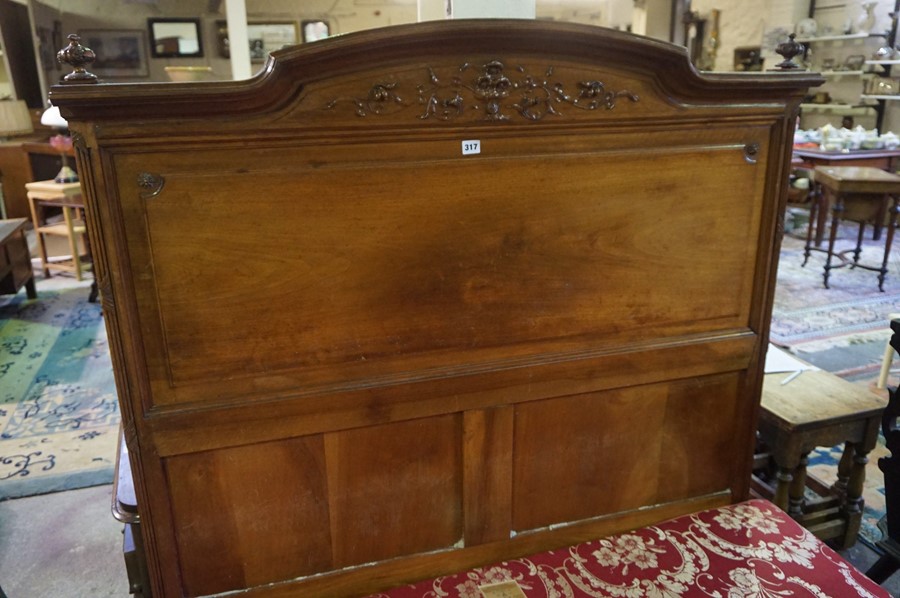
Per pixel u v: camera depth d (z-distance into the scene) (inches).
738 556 54.7
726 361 58.3
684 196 52.5
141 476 46.6
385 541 53.5
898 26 212.7
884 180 157.2
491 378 51.7
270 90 40.8
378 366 49.3
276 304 45.9
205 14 250.4
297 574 52.2
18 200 244.7
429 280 48.4
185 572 49.7
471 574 53.1
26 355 134.0
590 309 53.0
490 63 44.4
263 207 43.6
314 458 49.9
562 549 55.9
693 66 47.6
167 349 44.8
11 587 73.1
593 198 50.1
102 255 41.7
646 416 57.8
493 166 47.2
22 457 97.8
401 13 257.1
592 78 46.8
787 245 207.9
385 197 45.7
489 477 54.5
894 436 58.5
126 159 40.7
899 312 150.6
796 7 241.9
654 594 50.7
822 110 240.5
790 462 69.6
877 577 60.6
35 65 267.0
